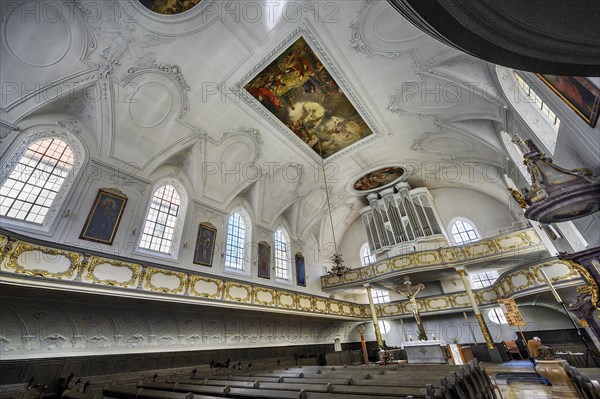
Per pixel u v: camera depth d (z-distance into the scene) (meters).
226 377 6.94
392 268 16.08
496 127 10.31
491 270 16.59
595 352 10.05
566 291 11.73
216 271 12.37
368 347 20.42
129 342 9.33
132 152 10.59
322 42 9.17
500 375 9.88
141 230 10.26
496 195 16.78
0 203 7.43
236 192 14.52
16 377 6.91
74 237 8.37
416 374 4.68
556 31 1.64
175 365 10.17
